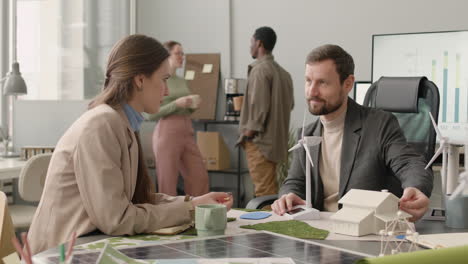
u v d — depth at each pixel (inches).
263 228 68.2
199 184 199.2
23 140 195.6
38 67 199.6
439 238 60.9
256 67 183.5
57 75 203.5
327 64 89.7
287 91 186.5
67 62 205.6
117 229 65.4
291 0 213.5
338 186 94.3
